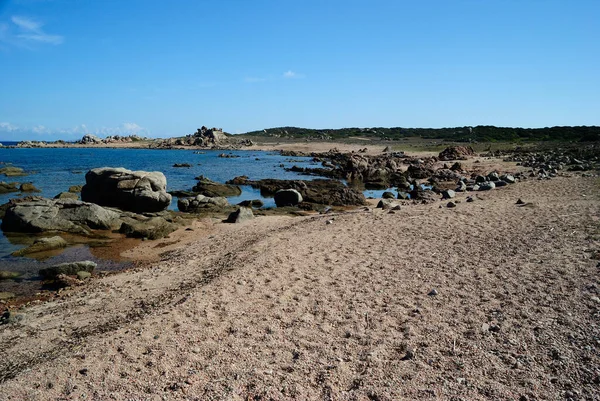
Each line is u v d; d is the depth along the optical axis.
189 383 5.82
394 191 33.75
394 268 10.29
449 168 44.06
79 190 32.03
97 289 11.20
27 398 5.69
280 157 77.81
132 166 57.31
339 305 8.28
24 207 18.83
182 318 8.05
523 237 11.83
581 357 5.82
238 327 7.55
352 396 5.37
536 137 93.88
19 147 124.44
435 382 5.54
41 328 8.77
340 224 16.30
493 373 5.65
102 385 5.90
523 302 7.66
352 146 94.31
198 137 123.69
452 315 7.45
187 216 21.83
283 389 5.58
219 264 12.31
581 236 11.23
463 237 12.53
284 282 9.79
